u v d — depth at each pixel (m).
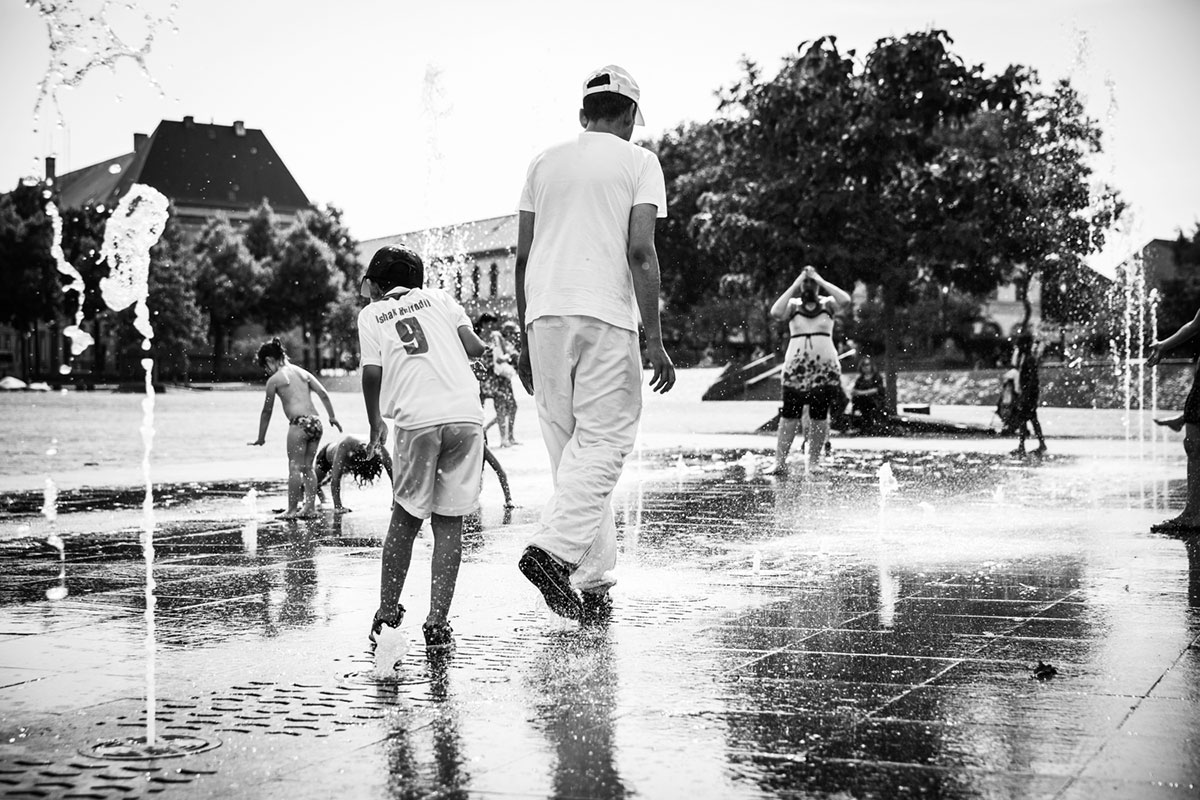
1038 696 3.70
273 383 9.31
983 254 28.03
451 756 3.17
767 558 6.83
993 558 6.80
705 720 3.48
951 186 27.83
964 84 27.83
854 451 17.80
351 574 6.47
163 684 4.01
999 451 17.83
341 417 30.47
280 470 14.79
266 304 77.94
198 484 12.73
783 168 28.25
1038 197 29.47
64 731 3.46
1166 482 12.27
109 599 5.75
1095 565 6.50
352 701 3.76
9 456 18.03
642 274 5.30
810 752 3.15
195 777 3.04
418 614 5.26
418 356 4.83
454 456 4.79
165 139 101.31
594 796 2.85
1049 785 2.86
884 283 28.03
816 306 13.23
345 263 82.31
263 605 5.54
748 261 28.88
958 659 4.24
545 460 15.84
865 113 27.44
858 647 4.46
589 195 5.27
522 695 3.80
